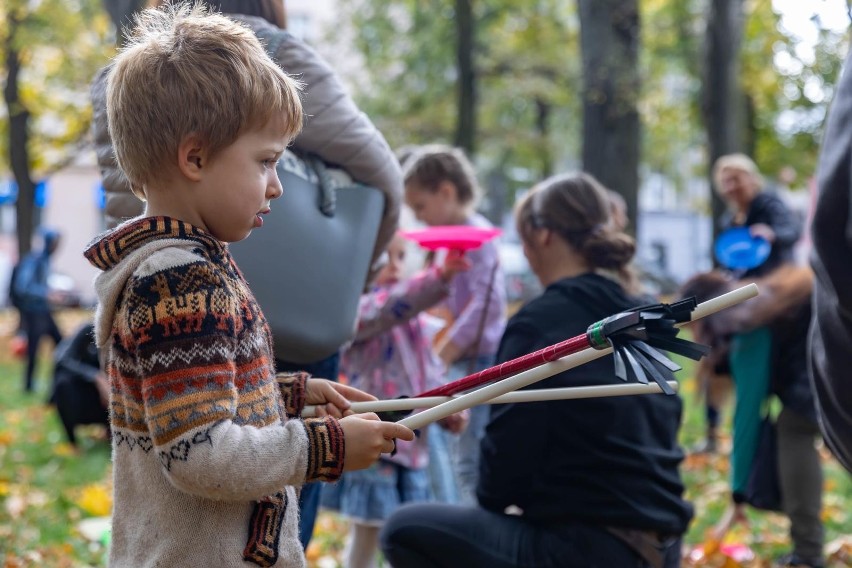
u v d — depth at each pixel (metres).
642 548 3.34
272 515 2.21
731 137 18.33
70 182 41.28
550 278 3.74
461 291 5.50
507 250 31.69
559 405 3.38
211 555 2.13
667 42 25.41
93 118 3.32
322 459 2.15
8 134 24.47
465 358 5.46
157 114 2.14
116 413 2.20
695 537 6.16
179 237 2.12
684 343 2.18
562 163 34.00
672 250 48.94
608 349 2.25
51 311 14.12
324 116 3.30
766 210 8.58
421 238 4.35
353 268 3.30
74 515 6.68
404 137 26.44
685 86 27.58
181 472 2.01
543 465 3.41
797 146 24.73
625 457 3.37
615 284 3.53
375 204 3.41
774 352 5.15
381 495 4.67
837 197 2.81
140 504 2.15
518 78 27.34
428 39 26.02
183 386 2.01
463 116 21.75
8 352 20.20
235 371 2.11
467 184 5.49
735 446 5.29
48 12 23.09
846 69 2.96
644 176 36.97
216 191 2.17
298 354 3.19
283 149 2.25
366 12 27.19
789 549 5.96
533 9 27.52
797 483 5.23
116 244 2.12
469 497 5.43
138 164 2.20
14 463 8.55
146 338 2.03
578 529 3.36
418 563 3.49
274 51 3.28
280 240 3.10
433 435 5.22
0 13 23.25
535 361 2.41
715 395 5.57
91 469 8.20
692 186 45.66
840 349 2.93
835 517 6.63
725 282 5.29
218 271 2.11
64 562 5.64
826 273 2.86
